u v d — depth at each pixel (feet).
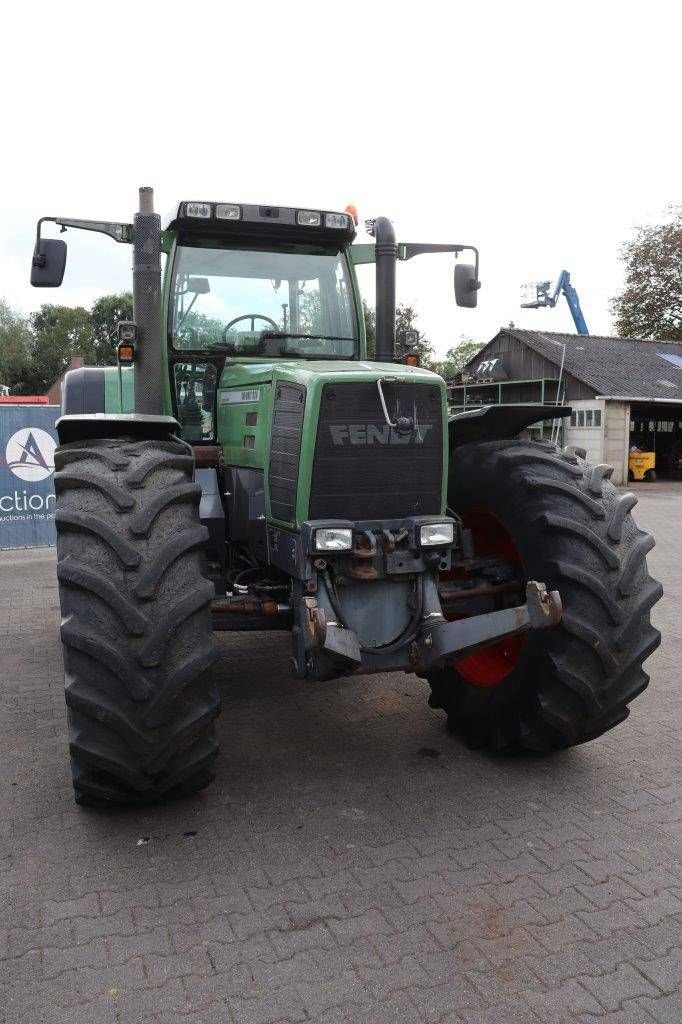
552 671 11.12
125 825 10.57
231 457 13.60
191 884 9.25
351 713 14.74
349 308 15.25
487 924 8.55
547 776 12.12
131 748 9.55
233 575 13.62
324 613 10.37
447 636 10.87
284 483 11.47
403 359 15.66
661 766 12.51
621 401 73.97
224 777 12.02
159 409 13.08
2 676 16.79
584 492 11.66
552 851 10.01
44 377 186.29
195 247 14.47
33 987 7.59
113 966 7.88
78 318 195.11
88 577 9.37
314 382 10.78
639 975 7.82
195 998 7.46
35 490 33.12
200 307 14.47
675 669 17.67
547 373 80.59
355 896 9.04
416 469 11.43
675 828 10.61
